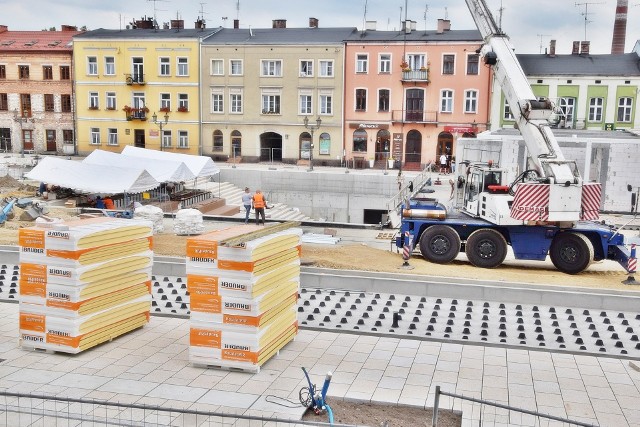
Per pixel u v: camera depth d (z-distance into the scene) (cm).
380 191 4178
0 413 947
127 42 5116
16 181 3662
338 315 1549
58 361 1198
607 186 3222
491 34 2119
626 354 1297
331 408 1007
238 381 1111
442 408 1009
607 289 1686
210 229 2723
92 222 1361
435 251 2041
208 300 1155
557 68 4675
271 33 5206
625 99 4556
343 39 4847
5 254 1997
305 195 4291
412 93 4803
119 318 1331
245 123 5056
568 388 1105
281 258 1255
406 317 1537
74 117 5341
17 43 5406
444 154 4822
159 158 3747
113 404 807
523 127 2003
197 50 5012
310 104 4944
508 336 1405
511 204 1956
